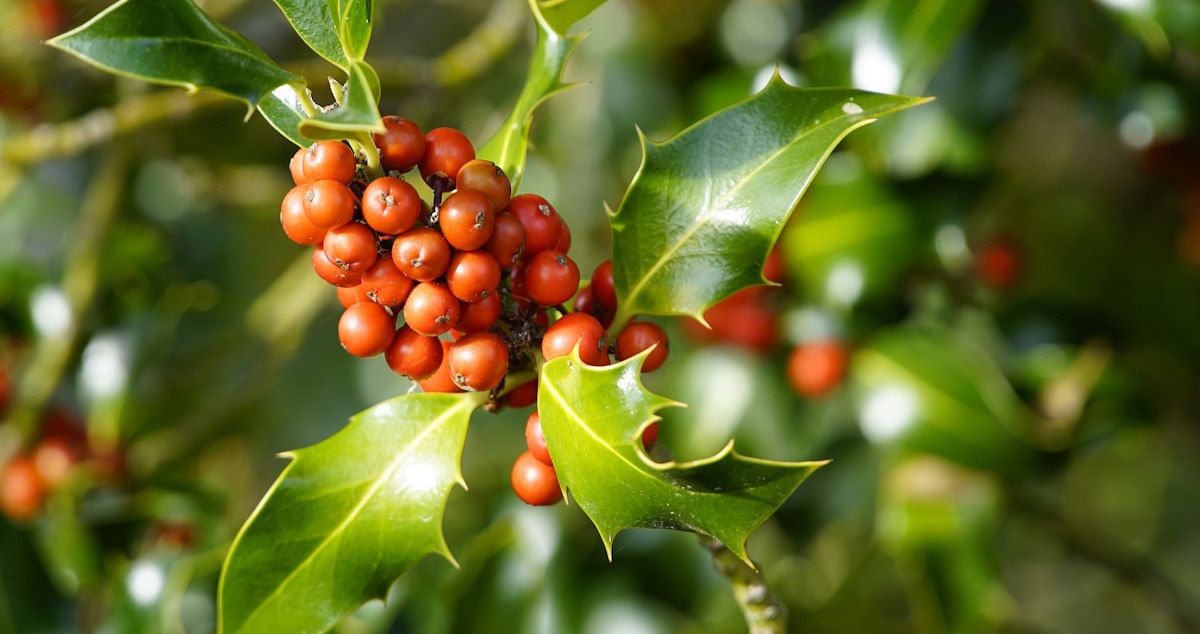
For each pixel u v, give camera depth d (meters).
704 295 0.46
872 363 0.65
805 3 0.70
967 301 0.67
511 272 0.46
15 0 0.78
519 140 0.47
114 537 0.64
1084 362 0.66
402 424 0.46
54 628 0.64
